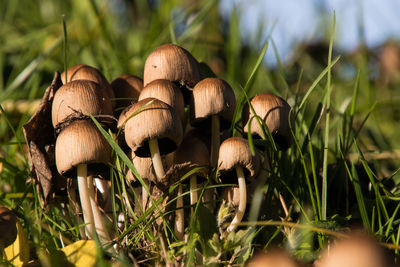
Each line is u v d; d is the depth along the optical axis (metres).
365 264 0.38
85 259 0.43
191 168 0.47
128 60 0.79
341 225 0.46
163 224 0.46
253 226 0.45
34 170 0.48
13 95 0.70
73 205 0.49
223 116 0.48
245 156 0.46
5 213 0.45
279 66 0.59
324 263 0.43
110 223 0.49
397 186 0.51
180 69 0.48
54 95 0.49
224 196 0.49
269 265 0.41
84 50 0.80
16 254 0.45
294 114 0.54
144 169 0.48
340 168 0.52
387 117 0.83
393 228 0.46
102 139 0.45
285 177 0.50
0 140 0.64
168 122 0.45
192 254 0.44
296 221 0.49
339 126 0.54
